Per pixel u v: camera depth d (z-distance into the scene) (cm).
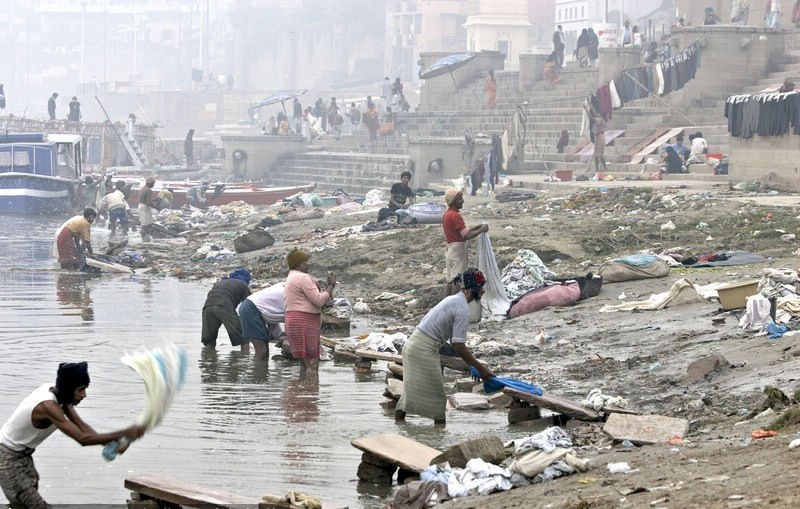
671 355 2506
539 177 6988
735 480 1327
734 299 2836
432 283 3944
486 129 8931
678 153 6688
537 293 3319
